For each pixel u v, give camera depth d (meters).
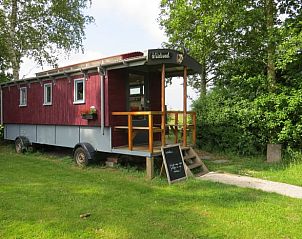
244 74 11.34
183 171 8.16
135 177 8.13
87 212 5.29
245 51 11.85
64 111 10.91
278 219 5.05
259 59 11.60
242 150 11.64
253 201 6.02
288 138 10.12
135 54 9.35
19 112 13.72
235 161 10.74
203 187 7.09
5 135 15.12
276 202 5.95
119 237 4.32
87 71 9.80
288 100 9.92
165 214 5.28
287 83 10.94
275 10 11.17
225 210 5.49
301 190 6.93
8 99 14.66
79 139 10.38
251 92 11.46
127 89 9.66
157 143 10.05
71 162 10.23
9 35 17.42
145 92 10.32
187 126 9.91
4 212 5.21
